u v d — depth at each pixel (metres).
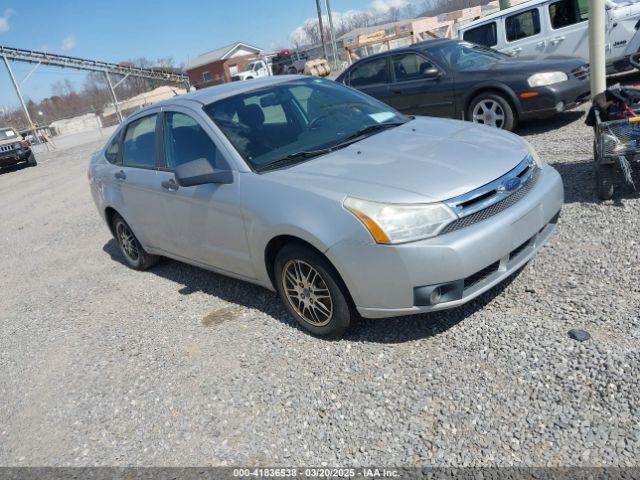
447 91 8.31
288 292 3.74
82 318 5.07
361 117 4.45
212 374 3.60
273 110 4.30
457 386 2.94
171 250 4.93
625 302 3.32
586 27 9.60
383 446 2.67
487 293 3.75
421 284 3.05
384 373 3.18
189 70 69.12
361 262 3.13
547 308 3.43
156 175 4.69
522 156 3.58
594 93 5.07
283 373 3.42
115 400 3.61
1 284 6.78
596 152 4.72
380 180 3.28
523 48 10.41
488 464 2.44
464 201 3.11
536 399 2.72
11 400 3.98
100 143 27.03
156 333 4.36
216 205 3.97
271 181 3.61
